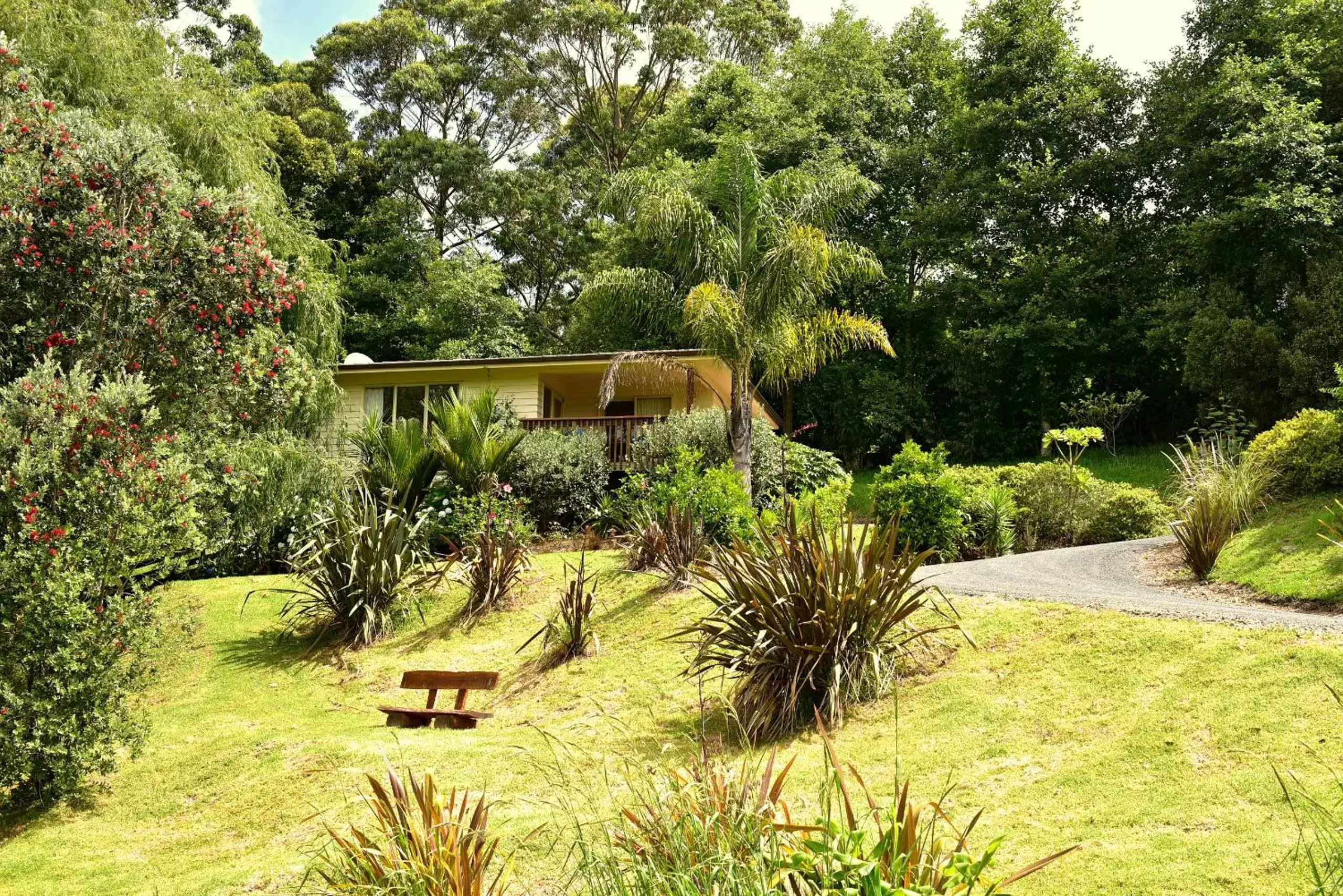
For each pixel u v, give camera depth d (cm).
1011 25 2950
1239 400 2014
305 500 1645
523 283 4034
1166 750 530
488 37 4197
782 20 4109
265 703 1030
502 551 1260
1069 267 2580
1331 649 584
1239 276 2292
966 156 3016
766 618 706
